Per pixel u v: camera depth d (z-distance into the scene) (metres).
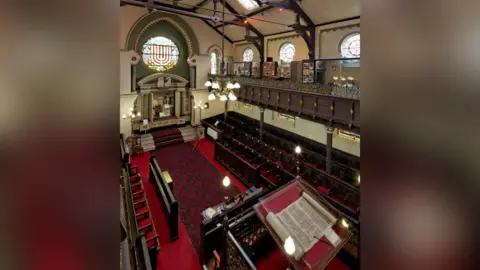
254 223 6.82
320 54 12.73
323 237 4.94
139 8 15.87
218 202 9.82
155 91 17.66
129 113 16.19
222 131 16.64
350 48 11.45
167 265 6.73
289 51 15.24
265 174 11.02
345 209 7.45
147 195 10.06
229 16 17.00
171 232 7.57
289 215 5.34
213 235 6.80
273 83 12.38
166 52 17.98
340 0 10.66
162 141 16.98
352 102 8.68
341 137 12.48
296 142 14.74
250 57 18.75
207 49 19.28
